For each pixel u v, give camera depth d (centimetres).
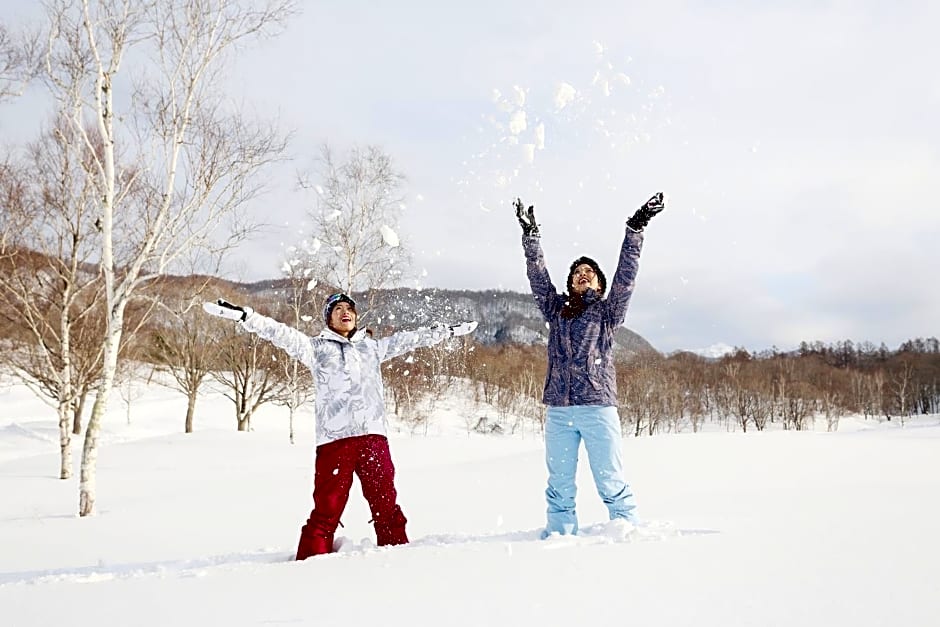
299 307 1817
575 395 390
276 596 227
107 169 898
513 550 283
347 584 238
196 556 443
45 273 1445
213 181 930
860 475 643
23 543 540
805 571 211
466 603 199
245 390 2947
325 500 396
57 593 268
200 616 206
